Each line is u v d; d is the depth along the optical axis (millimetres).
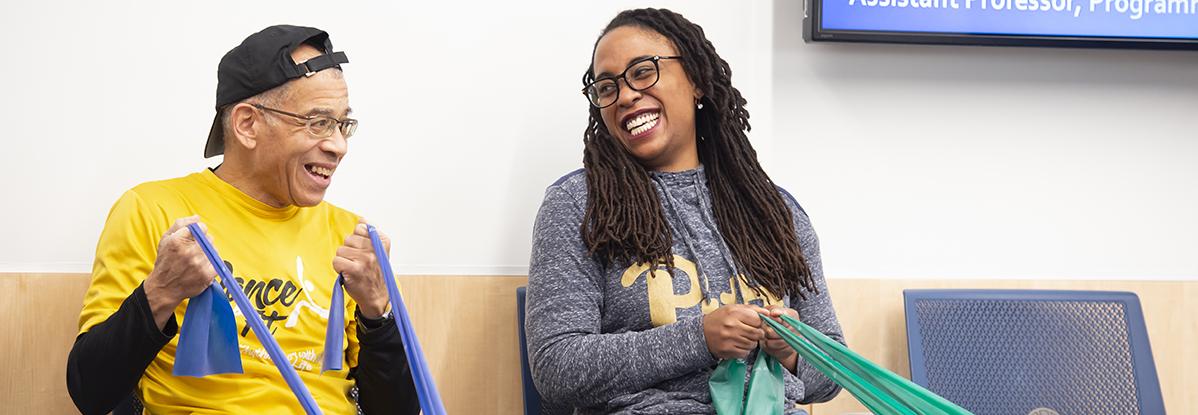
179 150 2016
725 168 1834
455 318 2105
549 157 2137
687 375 1654
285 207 1618
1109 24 2268
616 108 1785
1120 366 2115
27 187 1968
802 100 2262
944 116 2314
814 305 1805
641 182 1753
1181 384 2332
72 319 1966
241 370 1295
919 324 2092
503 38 2131
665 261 1695
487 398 2109
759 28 2189
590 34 2152
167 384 1479
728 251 1731
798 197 2256
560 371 1623
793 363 1703
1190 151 2381
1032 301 2127
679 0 2172
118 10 2004
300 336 1562
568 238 1717
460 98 2115
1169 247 2365
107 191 1990
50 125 1979
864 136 2285
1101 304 2145
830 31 2195
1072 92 2352
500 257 2121
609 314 1704
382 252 1376
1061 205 2342
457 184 2113
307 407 1213
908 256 2293
